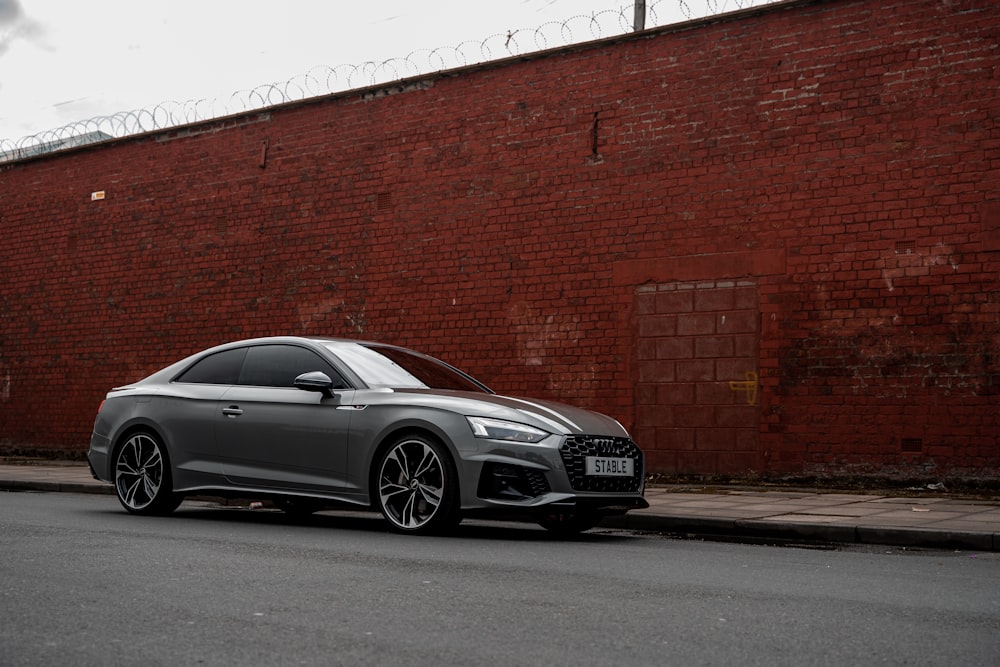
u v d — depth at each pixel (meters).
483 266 14.12
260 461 8.09
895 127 11.56
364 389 7.79
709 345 12.47
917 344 11.34
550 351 13.55
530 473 7.05
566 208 13.53
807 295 11.94
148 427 8.76
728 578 5.58
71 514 8.76
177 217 17.05
